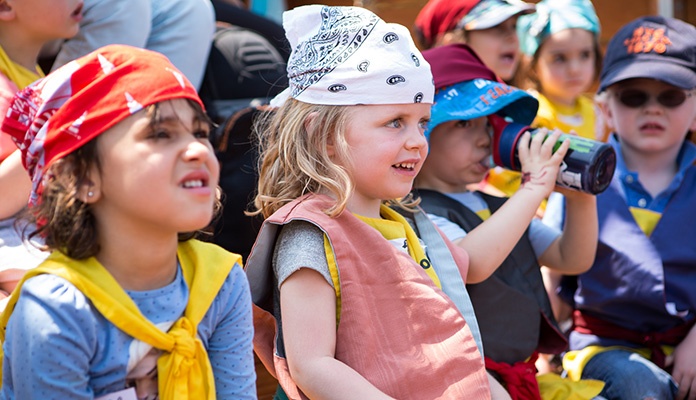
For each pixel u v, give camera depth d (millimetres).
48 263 1995
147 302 2031
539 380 3299
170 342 2008
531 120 3336
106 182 1945
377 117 2545
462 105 3158
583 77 5055
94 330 1940
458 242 2953
